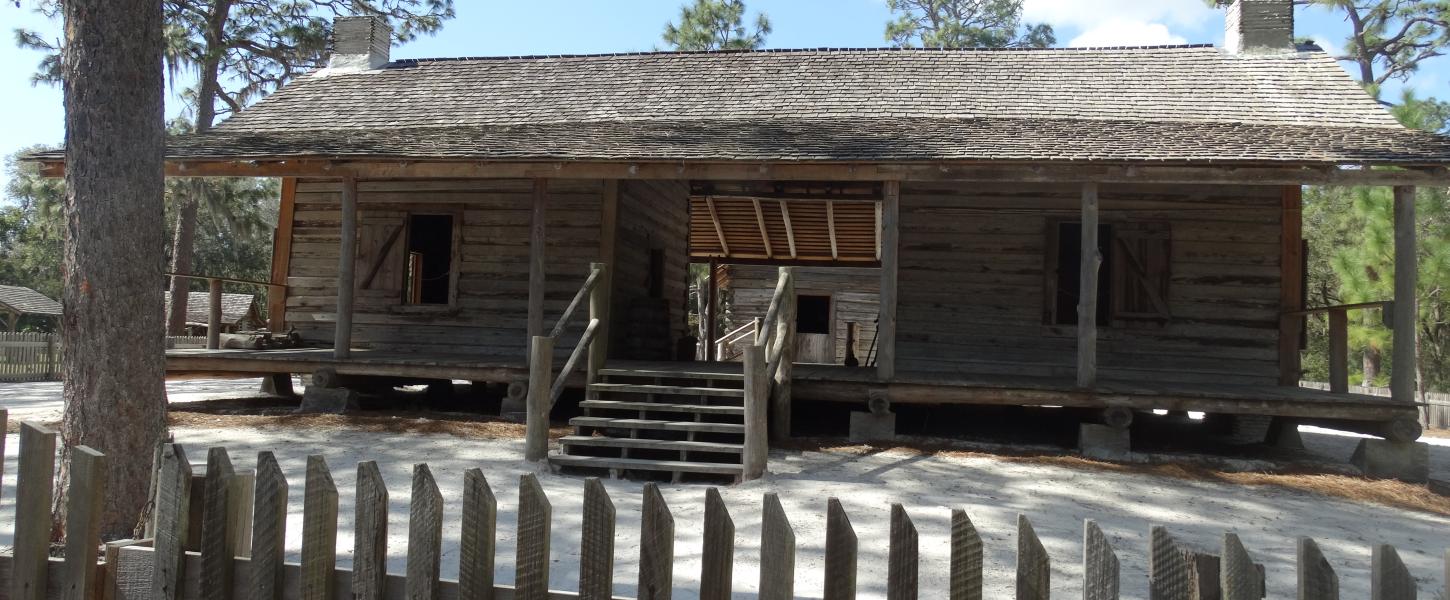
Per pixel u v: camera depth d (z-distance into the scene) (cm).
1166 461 971
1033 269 1229
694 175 1076
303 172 1147
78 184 545
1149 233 1212
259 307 3891
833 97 1432
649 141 1170
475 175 1123
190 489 324
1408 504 835
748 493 775
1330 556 638
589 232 1296
